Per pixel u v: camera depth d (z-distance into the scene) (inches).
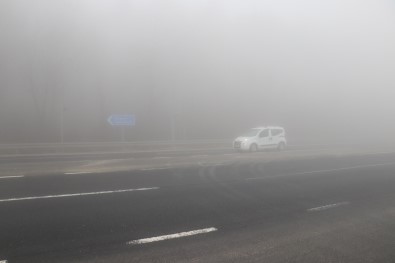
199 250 226.1
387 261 220.1
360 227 290.0
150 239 243.8
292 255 223.8
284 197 397.4
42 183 450.6
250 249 231.3
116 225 274.1
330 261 216.5
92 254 213.9
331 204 368.5
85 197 370.3
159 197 379.9
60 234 249.0
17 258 204.7
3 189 406.9
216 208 337.1
